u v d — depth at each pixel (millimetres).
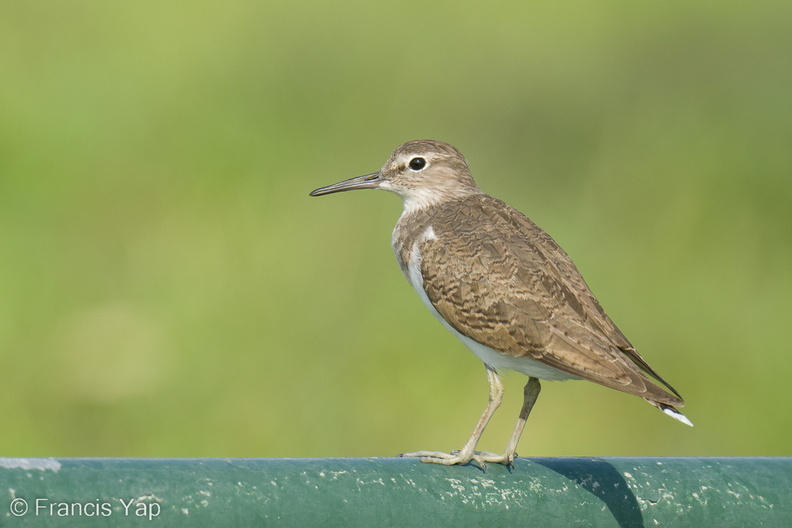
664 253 15727
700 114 18047
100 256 14992
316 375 13570
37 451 12828
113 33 18641
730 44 19562
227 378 13492
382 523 6695
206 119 17344
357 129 17625
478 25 19688
